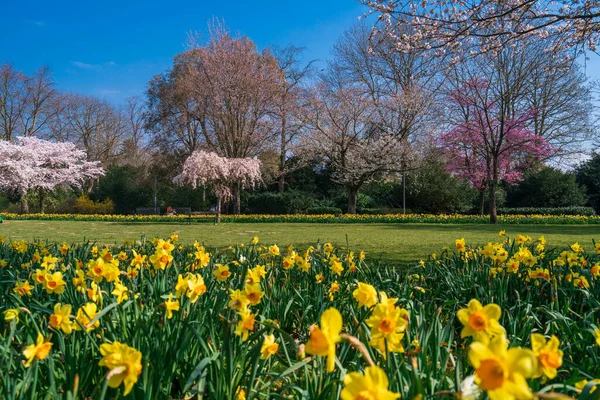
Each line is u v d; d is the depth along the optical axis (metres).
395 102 23.20
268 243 11.09
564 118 23.05
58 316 1.84
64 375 1.97
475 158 23.98
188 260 4.40
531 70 18.02
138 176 33.12
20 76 34.28
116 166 36.38
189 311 2.35
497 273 3.71
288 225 19.61
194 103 29.36
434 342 1.95
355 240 11.67
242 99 25.58
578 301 3.36
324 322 1.19
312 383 1.77
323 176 31.64
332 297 3.36
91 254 5.04
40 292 2.96
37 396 1.84
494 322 1.30
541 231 14.44
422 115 23.58
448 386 1.82
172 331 2.11
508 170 24.53
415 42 8.47
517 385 0.91
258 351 1.77
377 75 26.62
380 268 4.95
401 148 22.44
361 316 2.45
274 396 1.88
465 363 2.10
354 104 23.25
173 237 5.19
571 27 8.41
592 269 3.57
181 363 2.12
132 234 14.45
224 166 20.09
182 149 31.08
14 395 1.57
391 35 8.98
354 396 1.01
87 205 31.20
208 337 2.39
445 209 27.30
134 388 1.74
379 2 8.24
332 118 23.02
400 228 16.66
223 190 21.42
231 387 1.78
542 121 23.94
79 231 15.95
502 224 18.64
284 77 29.69
